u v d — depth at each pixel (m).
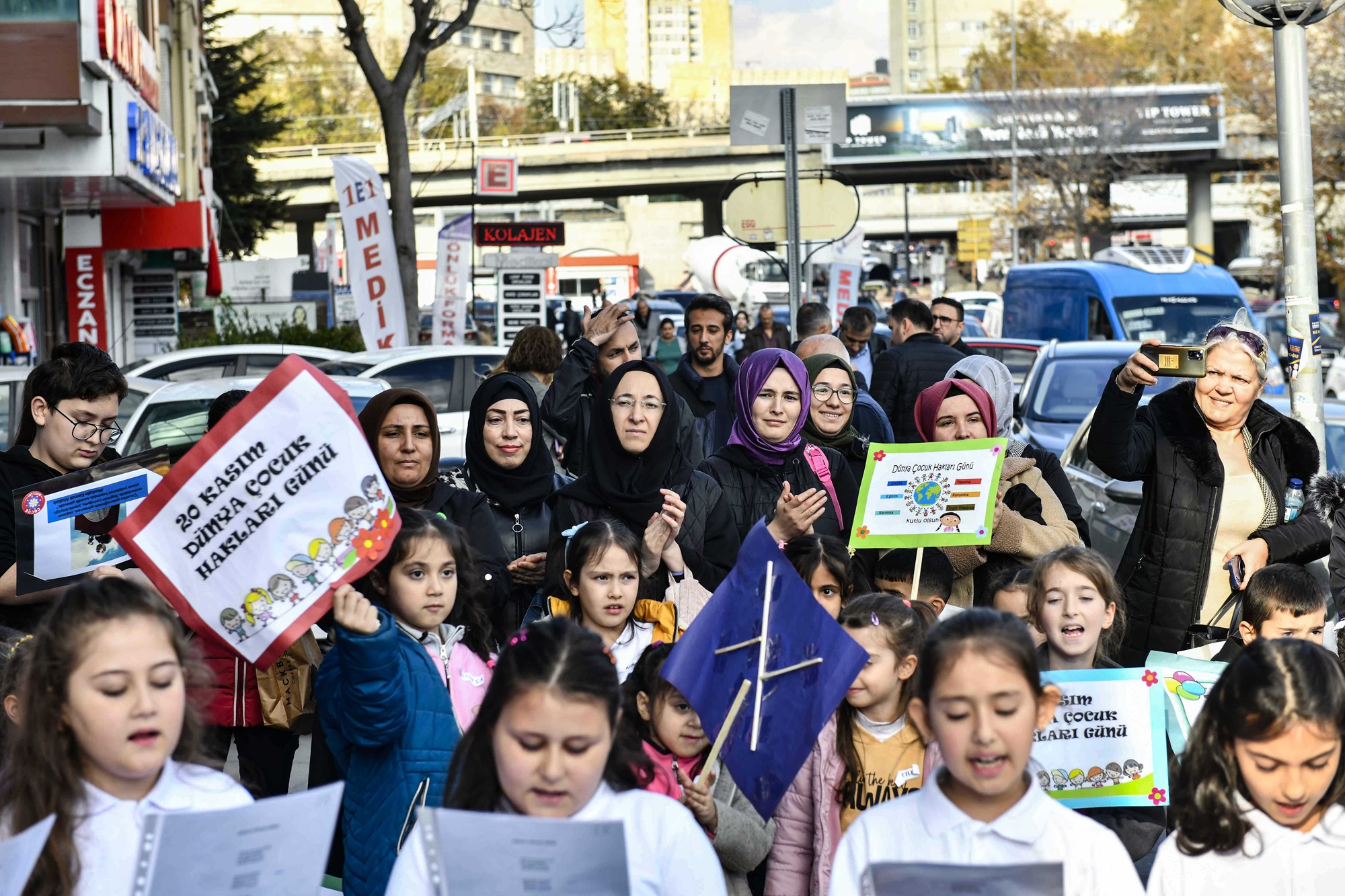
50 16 14.60
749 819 4.17
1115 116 57.62
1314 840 3.31
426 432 5.71
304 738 8.36
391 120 22.28
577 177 65.00
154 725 3.10
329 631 5.12
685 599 5.52
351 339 24.94
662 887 3.20
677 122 114.31
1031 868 2.77
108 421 5.43
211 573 3.86
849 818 4.23
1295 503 6.01
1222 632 5.88
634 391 6.09
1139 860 4.26
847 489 6.62
